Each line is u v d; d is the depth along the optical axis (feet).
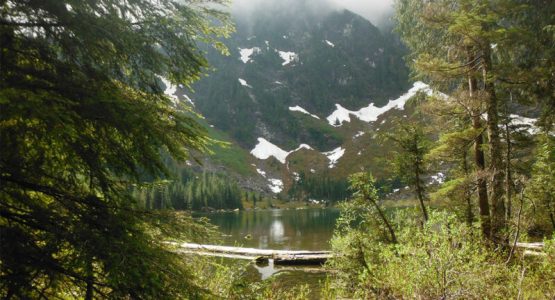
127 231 14.23
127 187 16.39
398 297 27.63
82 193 14.90
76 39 14.87
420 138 46.75
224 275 26.99
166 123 16.16
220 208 377.09
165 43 17.06
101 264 12.94
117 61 16.03
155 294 13.32
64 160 14.57
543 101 42.37
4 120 11.81
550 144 45.70
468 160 52.80
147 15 16.46
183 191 328.08
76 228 13.03
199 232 16.35
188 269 15.93
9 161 13.28
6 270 12.22
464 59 49.16
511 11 39.83
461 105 43.93
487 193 44.45
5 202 13.65
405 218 43.50
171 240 15.96
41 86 13.00
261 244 118.93
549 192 50.72
